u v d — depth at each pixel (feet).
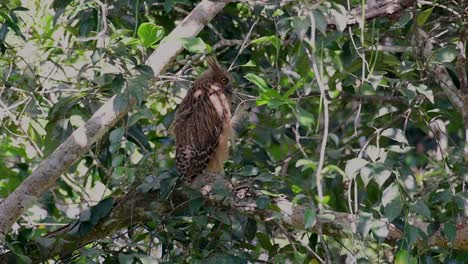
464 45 37.29
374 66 38.04
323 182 44.45
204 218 34.60
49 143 40.37
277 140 47.85
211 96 41.73
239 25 45.52
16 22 38.22
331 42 36.52
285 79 46.55
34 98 41.70
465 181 36.29
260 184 38.27
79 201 46.21
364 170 32.01
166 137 42.37
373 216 33.47
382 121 45.65
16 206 34.53
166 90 47.62
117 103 33.01
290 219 36.14
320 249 37.24
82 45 40.60
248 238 36.76
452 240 33.40
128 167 35.37
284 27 34.42
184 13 45.29
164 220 35.76
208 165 40.93
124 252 35.78
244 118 43.01
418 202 32.09
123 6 40.52
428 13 38.17
